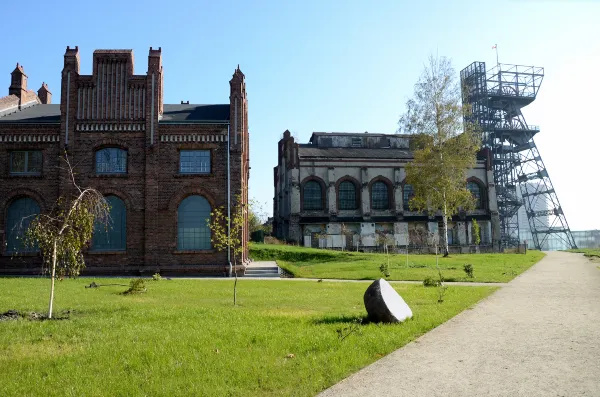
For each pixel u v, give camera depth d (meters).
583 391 6.95
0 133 30.91
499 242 61.53
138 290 19.20
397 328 11.17
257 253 40.72
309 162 59.28
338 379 7.68
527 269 32.88
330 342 9.70
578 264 37.78
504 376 7.73
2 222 30.30
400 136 67.69
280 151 68.19
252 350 9.25
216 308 14.68
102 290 20.44
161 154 31.50
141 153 31.42
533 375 7.74
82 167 31.00
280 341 9.92
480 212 64.25
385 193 61.38
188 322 12.14
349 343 9.65
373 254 43.81
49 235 13.83
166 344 9.71
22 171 31.16
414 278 27.52
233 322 12.16
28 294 18.16
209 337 10.29
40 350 9.43
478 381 7.50
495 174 81.44
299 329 11.12
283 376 7.66
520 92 85.50
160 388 7.12
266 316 13.03
